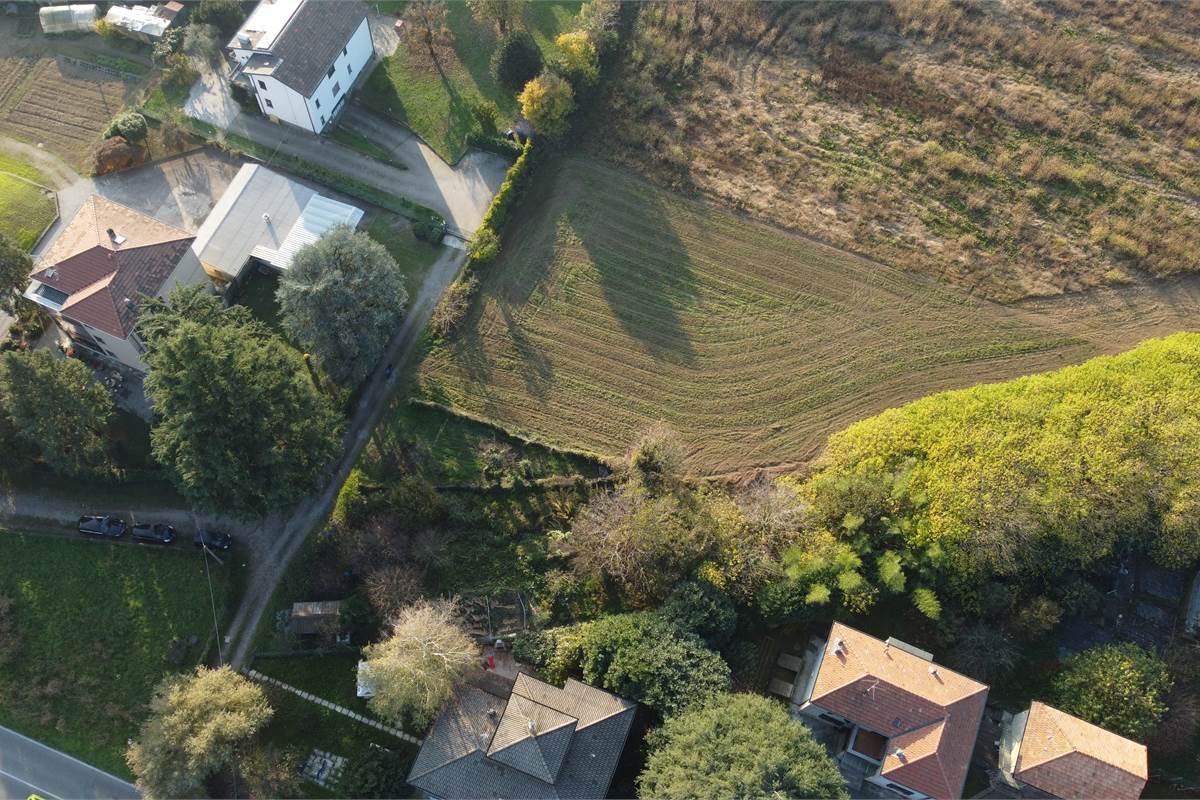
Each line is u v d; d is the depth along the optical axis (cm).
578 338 6912
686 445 6519
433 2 8556
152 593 5916
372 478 6281
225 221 7025
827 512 5856
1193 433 5753
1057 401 6116
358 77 8156
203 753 5031
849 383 6775
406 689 5072
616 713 5181
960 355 6881
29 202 7456
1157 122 7875
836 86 8162
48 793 5469
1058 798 4975
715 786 4506
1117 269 7194
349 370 6391
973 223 7431
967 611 5709
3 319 6794
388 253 6825
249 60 7338
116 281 6072
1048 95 8069
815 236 7394
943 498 5697
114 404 6444
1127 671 5200
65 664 5734
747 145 7850
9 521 6125
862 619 5844
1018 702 5594
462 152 7781
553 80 7381
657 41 8406
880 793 5300
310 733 5569
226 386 5178
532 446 6431
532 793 4953
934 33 8438
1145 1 8569
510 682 5684
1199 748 5406
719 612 5491
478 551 6084
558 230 7388
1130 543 5819
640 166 7719
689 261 7275
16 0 8650
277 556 6075
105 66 8269
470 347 6838
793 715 5531
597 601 5934
